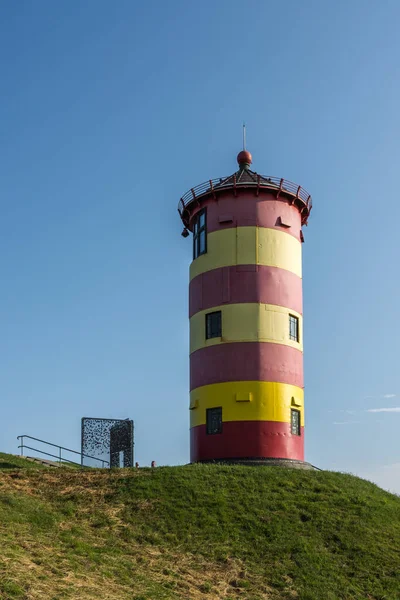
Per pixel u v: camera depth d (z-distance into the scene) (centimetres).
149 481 3034
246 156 4159
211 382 3734
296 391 3778
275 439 3606
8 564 2005
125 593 2050
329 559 2627
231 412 3641
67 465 3953
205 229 3994
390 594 2480
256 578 2434
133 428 3884
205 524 2733
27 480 3023
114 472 3195
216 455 3619
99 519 2658
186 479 3086
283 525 2797
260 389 3653
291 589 2402
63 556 2208
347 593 2438
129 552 2430
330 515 2922
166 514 2769
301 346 3928
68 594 1912
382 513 3041
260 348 3709
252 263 3816
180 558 2472
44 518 2530
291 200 4019
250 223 3869
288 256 3931
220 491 3003
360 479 3491
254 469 3297
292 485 3172
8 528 2339
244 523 2775
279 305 3809
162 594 2125
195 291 3969
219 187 3938
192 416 3834
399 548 2778
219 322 3806
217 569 2448
